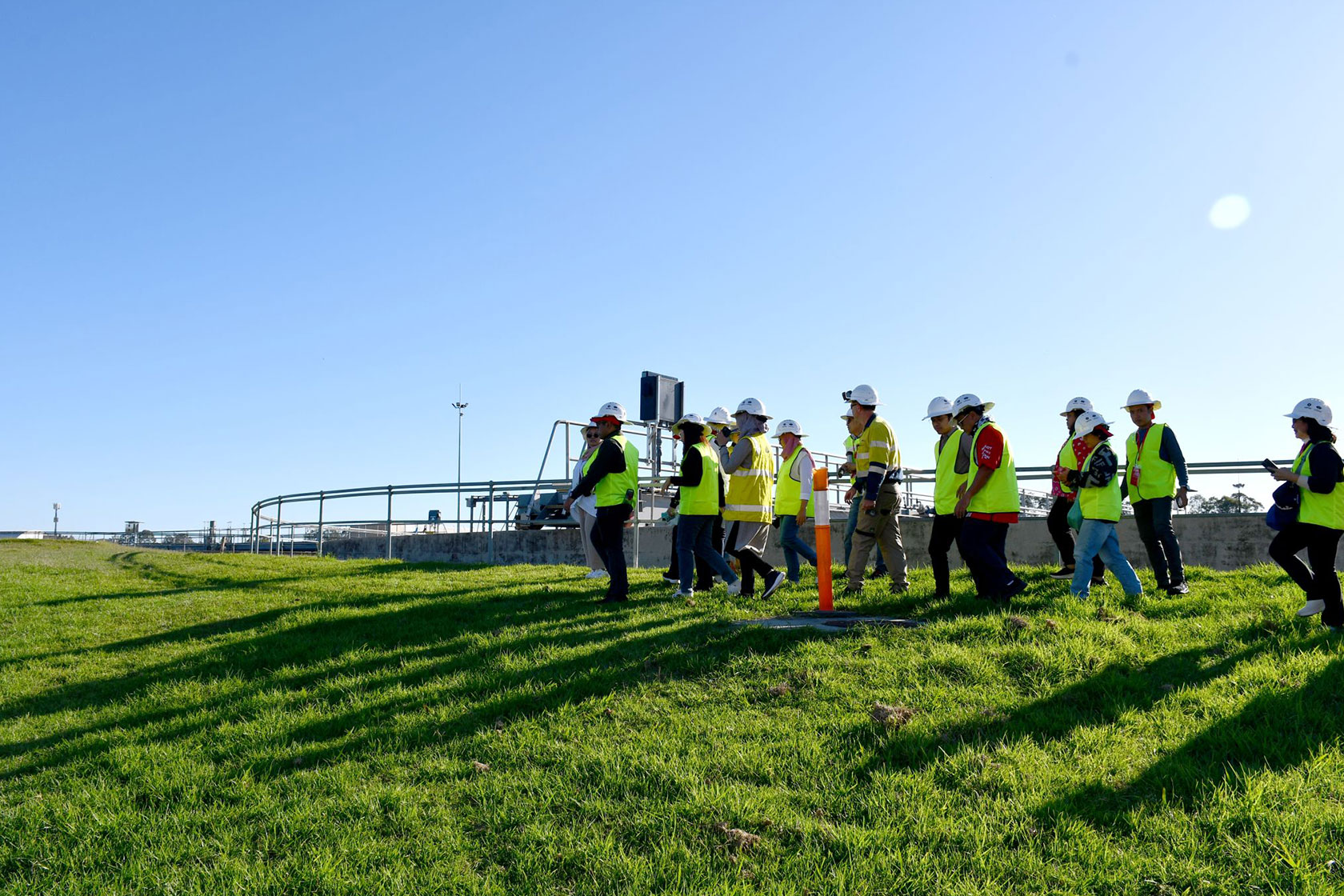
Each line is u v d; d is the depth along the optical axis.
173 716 6.57
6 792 5.23
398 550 21.48
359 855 4.11
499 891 3.76
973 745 4.96
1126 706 5.40
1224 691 5.54
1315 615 6.96
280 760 5.38
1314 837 3.78
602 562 13.45
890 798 4.34
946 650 6.43
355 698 6.52
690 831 4.14
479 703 6.16
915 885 3.59
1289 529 6.96
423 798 4.71
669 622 8.22
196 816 4.64
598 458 9.59
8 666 8.55
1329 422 6.84
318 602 11.17
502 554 19.19
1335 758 4.53
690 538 9.59
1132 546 13.79
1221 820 3.96
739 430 9.95
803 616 8.34
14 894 3.97
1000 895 3.50
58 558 18.55
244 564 16.73
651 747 5.14
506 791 4.71
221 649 8.64
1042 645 6.44
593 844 4.05
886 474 9.34
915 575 10.91
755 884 3.72
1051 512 9.94
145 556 19.00
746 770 4.78
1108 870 3.67
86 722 6.58
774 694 5.93
